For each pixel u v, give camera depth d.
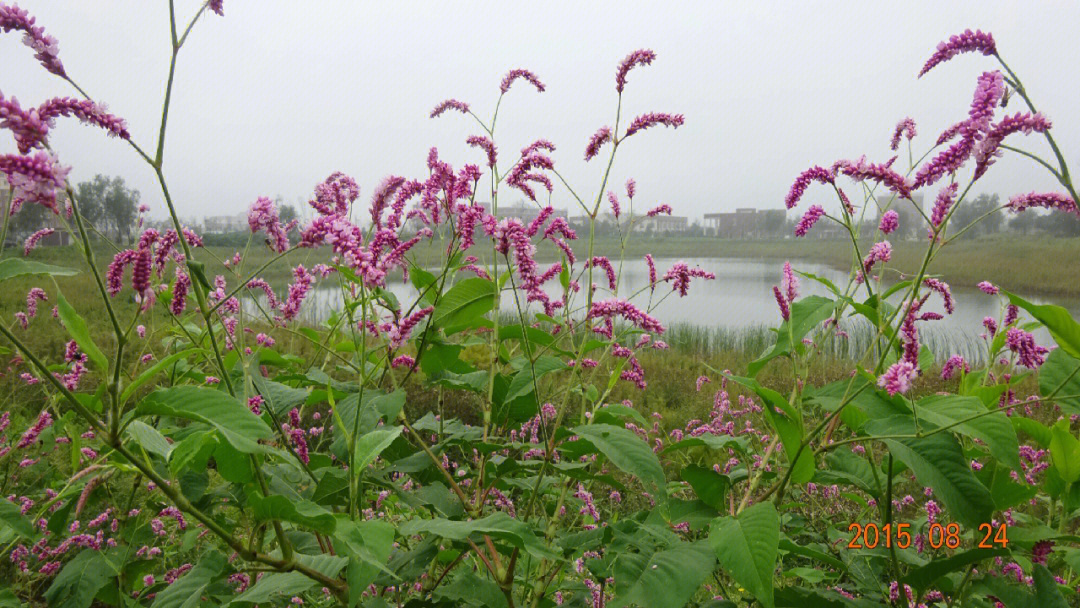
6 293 7.78
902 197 1.60
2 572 3.19
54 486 3.12
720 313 23.06
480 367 5.16
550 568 2.16
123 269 1.63
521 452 2.69
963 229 1.56
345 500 1.95
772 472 2.65
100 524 2.89
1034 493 1.80
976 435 1.54
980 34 1.50
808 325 1.90
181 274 2.02
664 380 9.41
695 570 1.44
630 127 2.28
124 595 2.45
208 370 2.83
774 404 1.71
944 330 11.76
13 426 4.08
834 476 1.99
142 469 1.20
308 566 1.50
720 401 4.25
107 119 1.28
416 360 2.17
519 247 1.83
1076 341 1.49
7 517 1.68
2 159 1.09
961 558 1.57
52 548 3.12
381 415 1.90
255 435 1.21
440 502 1.99
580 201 2.29
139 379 1.22
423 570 1.82
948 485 1.52
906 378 1.47
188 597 1.51
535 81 2.55
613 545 1.67
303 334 2.50
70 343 2.62
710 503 1.86
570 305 2.66
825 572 2.37
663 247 28.59
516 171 2.33
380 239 1.88
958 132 1.70
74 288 9.09
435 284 2.19
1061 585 1.93
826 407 1.88
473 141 2.36
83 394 1.69
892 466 1.85
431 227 2.71
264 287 2.78
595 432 1.78
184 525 2.66
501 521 1.38
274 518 1.30
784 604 1.76
